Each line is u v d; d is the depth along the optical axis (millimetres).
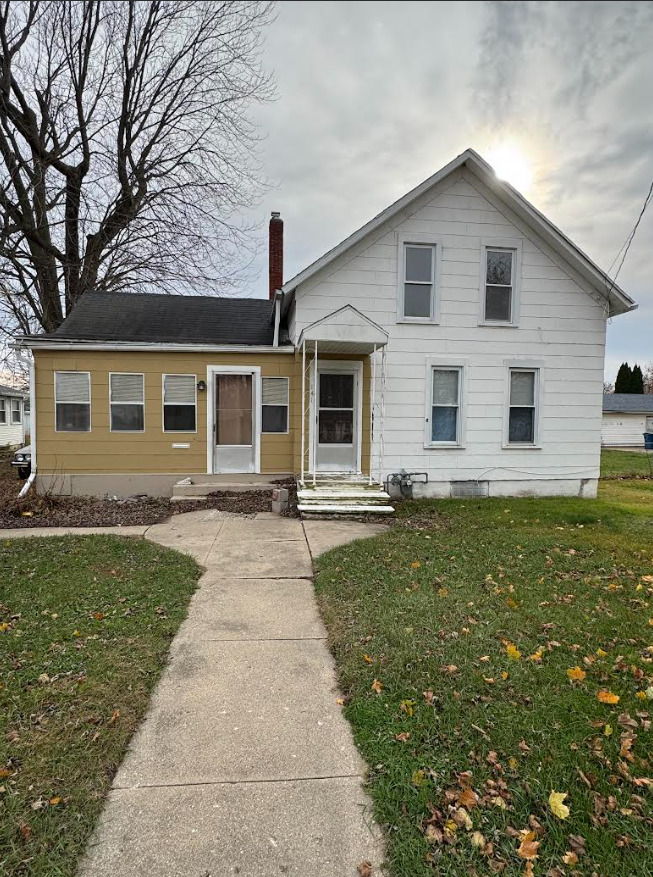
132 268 16203
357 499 8391
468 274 9727
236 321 11234
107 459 9492
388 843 1913
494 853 1858
